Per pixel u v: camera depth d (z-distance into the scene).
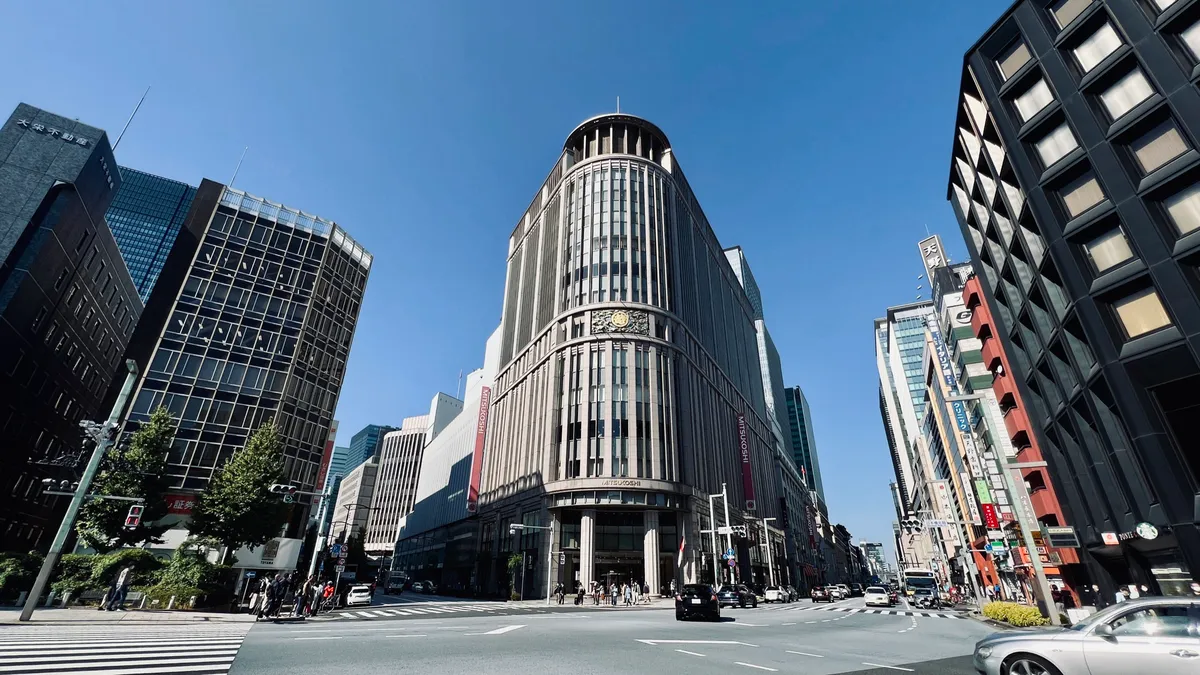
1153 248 17.88
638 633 17.14
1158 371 17.42
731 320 95.75
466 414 102.56
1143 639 7.61
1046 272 22.52
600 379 55.28
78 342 47.50
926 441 92.50
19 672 9.04
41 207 39.91
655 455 52.12
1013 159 23.23
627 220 64.69
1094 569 24.28
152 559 28.83
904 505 197.38
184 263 44.19
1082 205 20.56
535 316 69.69
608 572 49.44
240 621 21.69
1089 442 21.91
